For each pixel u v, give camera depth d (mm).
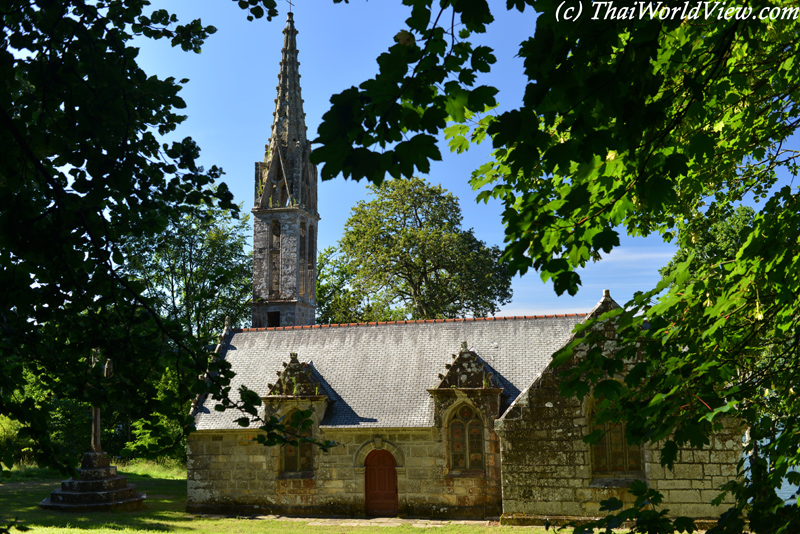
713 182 9977
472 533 23672
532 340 29594
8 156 7250
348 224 55344
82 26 7871
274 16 8977
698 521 22719
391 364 30516
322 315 62188
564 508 24406
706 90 5090
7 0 7430
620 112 4254
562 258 5172
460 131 7633
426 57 4027
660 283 5668
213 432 29469
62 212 7965
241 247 51344
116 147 7797
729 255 7172
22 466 41375
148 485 38719
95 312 8945
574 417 24672
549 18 3824
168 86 8516
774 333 7047
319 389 29219
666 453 6016
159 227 9133
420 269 53281
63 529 23828
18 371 8227
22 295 7691
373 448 27875
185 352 8727
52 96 7742
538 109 4242
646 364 5766
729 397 6137
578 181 5402
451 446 27344
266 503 28703
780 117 8469
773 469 5629
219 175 9141
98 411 30875
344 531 24656
